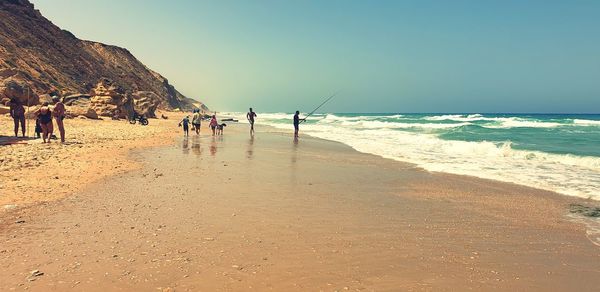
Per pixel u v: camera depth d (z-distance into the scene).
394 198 7.93
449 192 8.64
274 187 8.65
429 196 8.19
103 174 9.37
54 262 4.14
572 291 3.79
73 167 10.06
